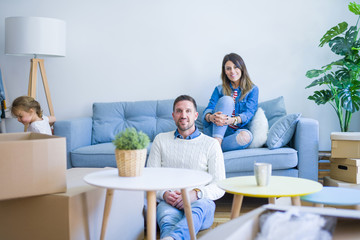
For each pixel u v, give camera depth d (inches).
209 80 168.7
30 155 66.3
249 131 137.9
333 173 130.6
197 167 101.3
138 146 69.1
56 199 69.1
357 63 138.5
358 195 73.7
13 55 178.7
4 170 64.6
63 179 69.9
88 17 174.6
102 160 139.9
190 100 103.3
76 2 174.9
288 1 163.9
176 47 170.2
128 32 172.9
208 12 167.9
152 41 171.6
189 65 169.8
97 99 175.5
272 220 36.5
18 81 178.9
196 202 94.2
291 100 164.7
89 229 74.7
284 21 164.2
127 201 90.3
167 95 171.5
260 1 165.2
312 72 146.1
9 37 157.1
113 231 83.5
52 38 157.8
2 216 72.0
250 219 37.3
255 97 146.2
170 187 62.0
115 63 173.9
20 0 177.3
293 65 164.2
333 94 150.1
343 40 143.2
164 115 160.4
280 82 165.0
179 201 95.2
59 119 177.3
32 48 155.6
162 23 170.7
